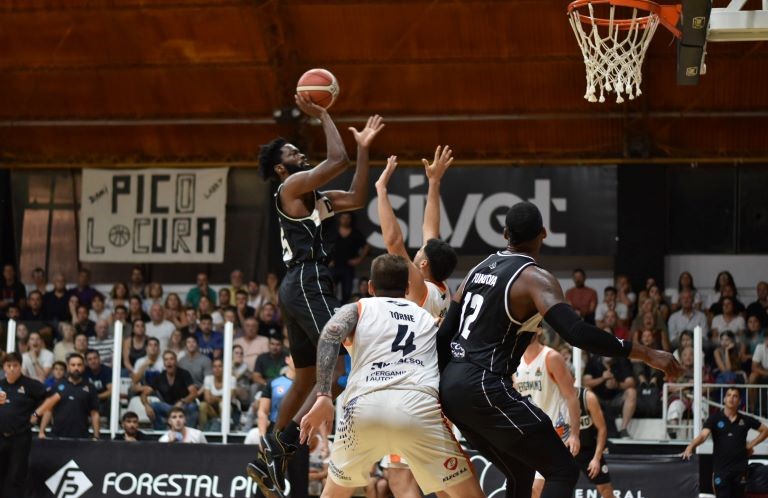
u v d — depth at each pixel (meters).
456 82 20.42
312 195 6.64
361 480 5.95
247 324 16.73
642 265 20.38
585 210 20.61
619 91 8.43
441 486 5.75
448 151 7.60
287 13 19.56
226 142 21.53
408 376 5.69
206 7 19.36
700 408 12.44
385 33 19.78
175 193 21.41
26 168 22.03
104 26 19.91
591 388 14.57
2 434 12.08
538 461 5.49
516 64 20.00
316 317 6.42
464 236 20.81
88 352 15.29
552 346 15.22
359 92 20.72
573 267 21.09
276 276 20.59
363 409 5.67
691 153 20.70
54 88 21.05
